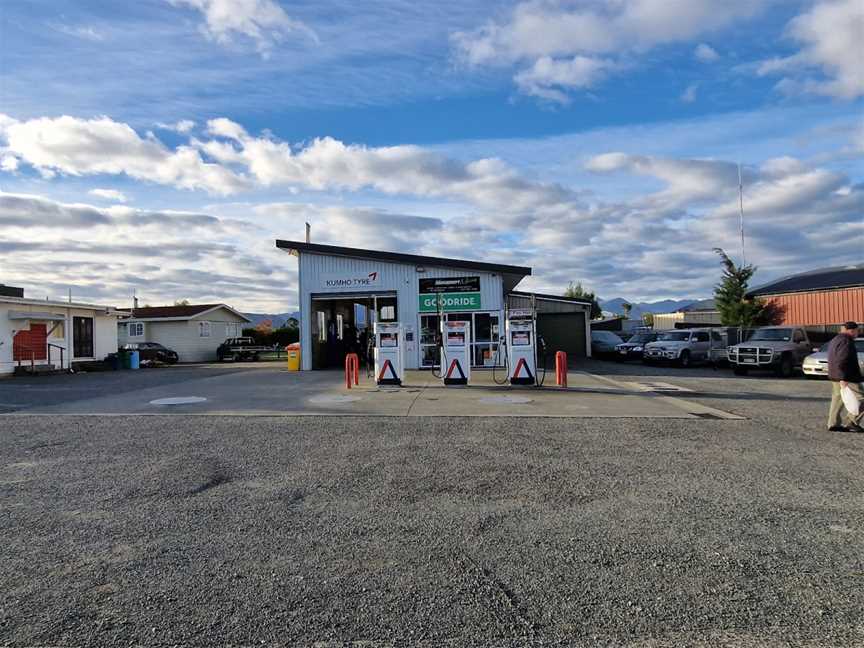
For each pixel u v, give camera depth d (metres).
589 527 4.86
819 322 33.59
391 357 15.98
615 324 49.16
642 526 4.88
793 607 3.49
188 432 9.27
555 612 3.44
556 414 10.98
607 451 7.78
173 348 39.28
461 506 5.43
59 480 6.43
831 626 3.28
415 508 5.38
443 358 16.00
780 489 5.96
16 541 4.62
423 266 21.91
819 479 6.35
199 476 6.56
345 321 28.42
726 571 3.99
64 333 25.83
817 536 4.63
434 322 21.84
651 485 6.10
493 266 21.41
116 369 27.89
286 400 13.05
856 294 31.97
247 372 22.52
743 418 10.56
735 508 5.34
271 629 3.28
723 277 37.38
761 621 3.33
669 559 4.20
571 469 6.80
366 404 12.34
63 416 11.08
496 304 21.56
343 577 3.93
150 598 3.65
